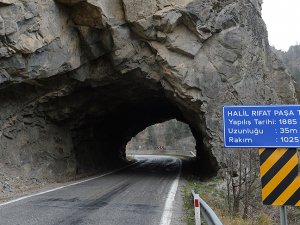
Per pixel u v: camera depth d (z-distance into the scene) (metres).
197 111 24.38
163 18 21.62
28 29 16.98
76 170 26.44
